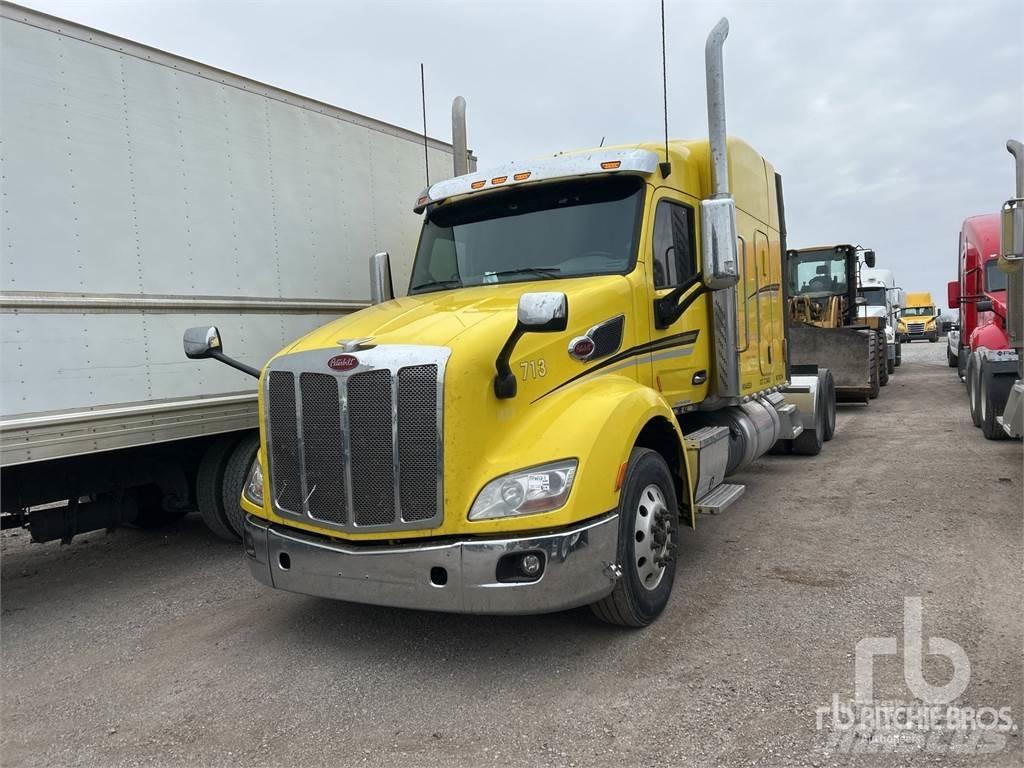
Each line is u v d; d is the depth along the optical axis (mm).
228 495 6031
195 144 5500
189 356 4430
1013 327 7812
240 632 4555
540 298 3484
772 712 3266
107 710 3668
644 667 3766
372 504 3719
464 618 4547
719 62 5344
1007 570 4867
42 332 4559
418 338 3791
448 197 5570
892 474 8047
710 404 5930
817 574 4988
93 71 4867
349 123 6855
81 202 4777
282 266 6168
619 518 3889
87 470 5422
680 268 5453
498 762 3023
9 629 4848
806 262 16953
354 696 3658
